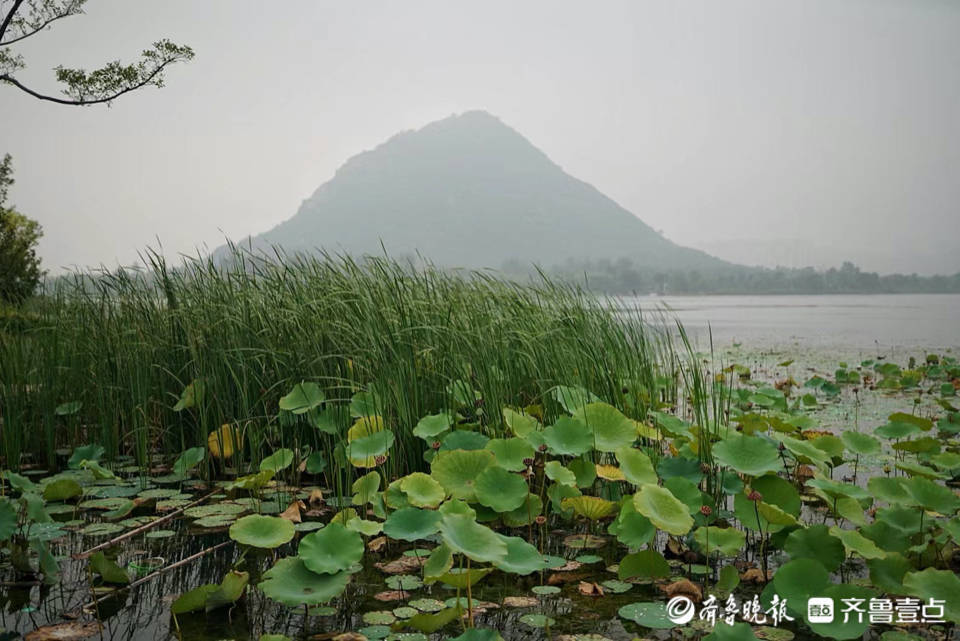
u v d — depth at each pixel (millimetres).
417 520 2506
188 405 4223
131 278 4770
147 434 4277
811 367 9656
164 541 3031
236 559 2807
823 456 2984
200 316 4465
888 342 14484
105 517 3367
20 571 2645
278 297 4480
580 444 3098
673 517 2426
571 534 3082
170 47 8570
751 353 11727
